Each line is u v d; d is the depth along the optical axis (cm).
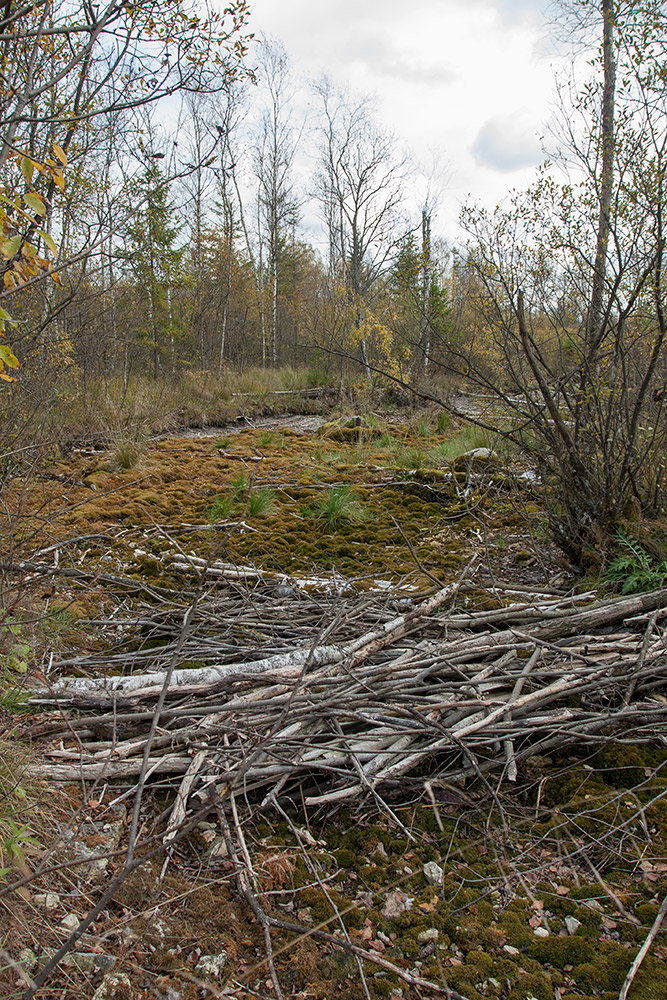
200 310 1886
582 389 504
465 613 389
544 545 565
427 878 244
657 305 435
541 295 541
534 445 617
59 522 587
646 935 218
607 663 338
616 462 486
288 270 2948
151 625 405
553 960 210
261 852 249
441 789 286
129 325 1213
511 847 258
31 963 191
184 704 308
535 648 349
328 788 280
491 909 231
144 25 338
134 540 573
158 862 240
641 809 262
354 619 390
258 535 602
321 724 298
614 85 575
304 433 1180
